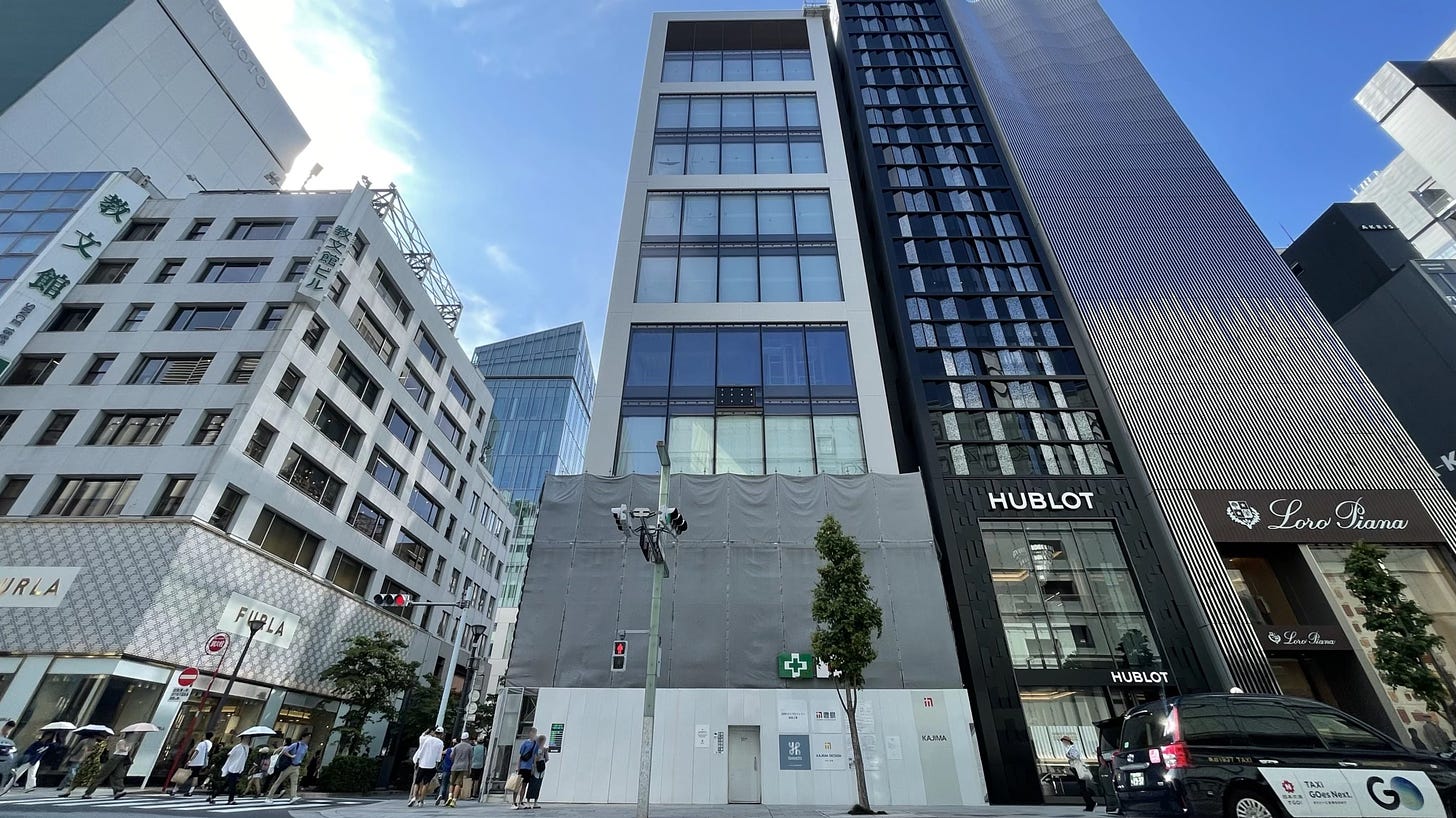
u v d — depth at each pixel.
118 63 48.66
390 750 31.44
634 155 35.38
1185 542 25.58
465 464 52.44
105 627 23.23
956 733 19.50
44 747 19.58
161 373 30.47
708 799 18.41
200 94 55.59
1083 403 29.72
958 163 39.94
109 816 11.30
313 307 33.34
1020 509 26.44
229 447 27.91
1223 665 22.83
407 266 43.34
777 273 30.64
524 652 20.59
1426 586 24.77
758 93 38.97
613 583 21.81
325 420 35.31
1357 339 39.50
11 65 43.78
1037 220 36.34
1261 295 31.91
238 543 28.06
